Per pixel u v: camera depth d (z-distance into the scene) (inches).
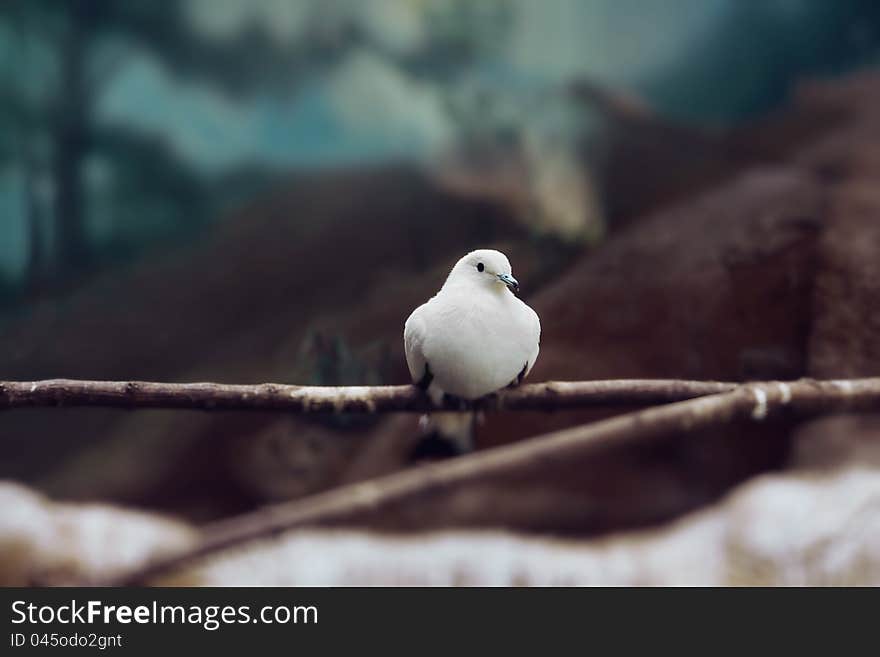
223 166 196.9
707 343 156.7
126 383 83.7
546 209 187.5
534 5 198.5
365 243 185.6
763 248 160.9
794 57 202.8
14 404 82.1
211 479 169.5
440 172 192.9
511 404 90.9
